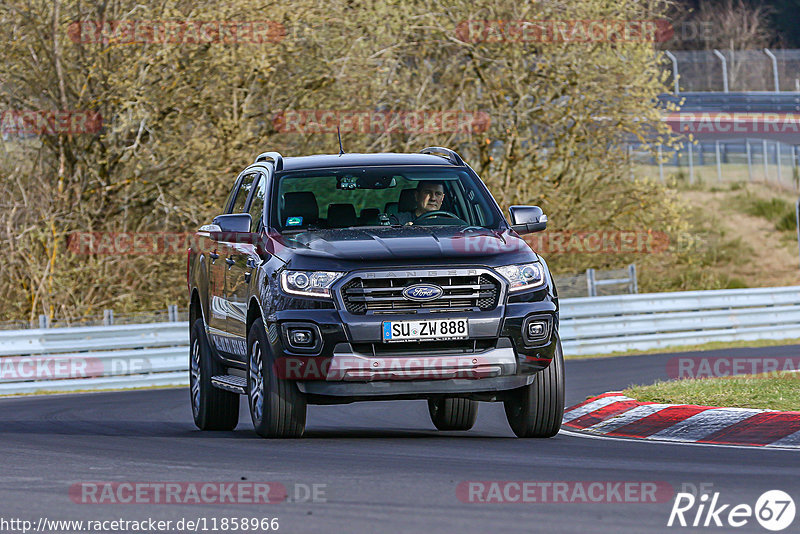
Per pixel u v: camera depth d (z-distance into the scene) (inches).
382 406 1421.0
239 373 1066.7
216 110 2728.8
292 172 1030.4
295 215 991.6
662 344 2603.3
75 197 2696.9
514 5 3048.7
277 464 767.7
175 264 2778.1
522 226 1011.3
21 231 2669.8
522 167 3161.9
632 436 987.3
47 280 2623.0
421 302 882.8
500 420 1239.5
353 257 892.6
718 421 977.5
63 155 2684.5
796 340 2721.5
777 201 6437.0
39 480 714.2
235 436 1002.7
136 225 2849.4
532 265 919.0
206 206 2694.4
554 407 930.1
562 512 586.6
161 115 2691.9
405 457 805.2
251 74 2687.0
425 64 3083.2
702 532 539.5
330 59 2805.1
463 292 891.4
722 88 6136.8
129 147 2608.3
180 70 2645.2
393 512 587.5
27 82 2625.5
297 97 2790.4
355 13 2839.6
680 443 914.1
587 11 3097.9
